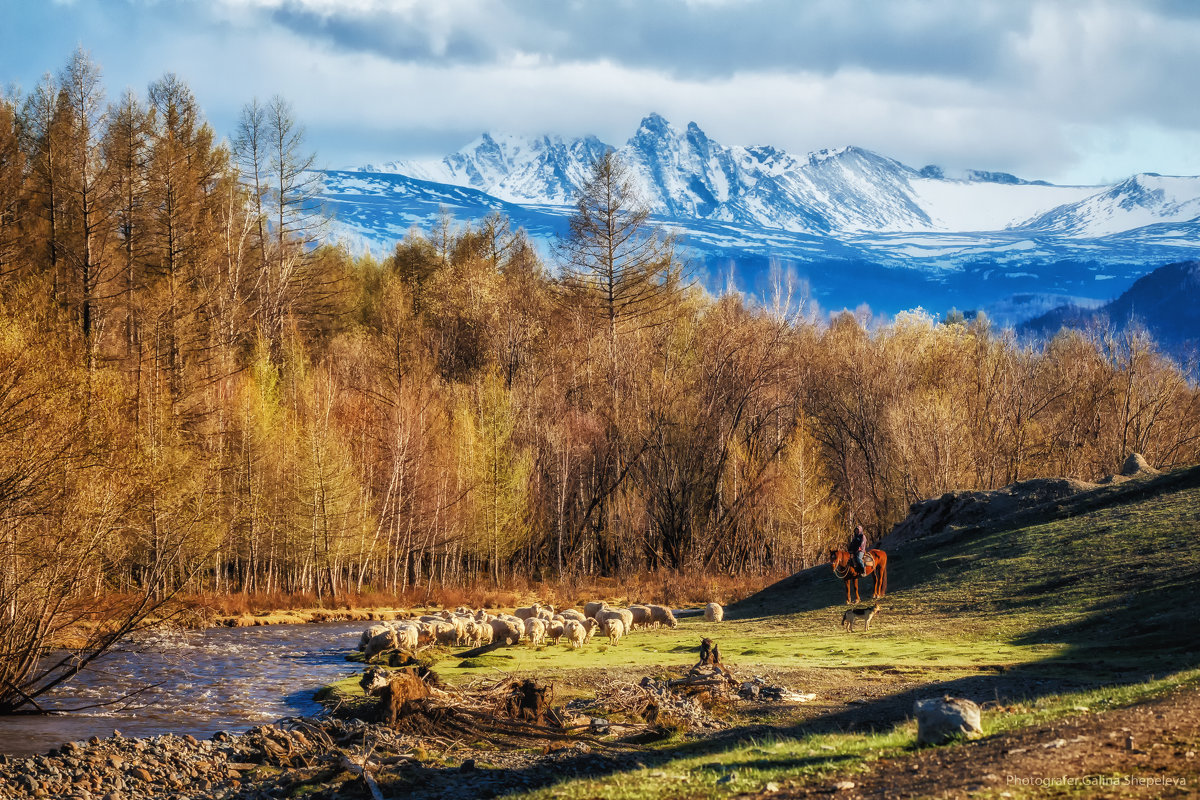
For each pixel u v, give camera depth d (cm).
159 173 8825
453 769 2592
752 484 10212
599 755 2689
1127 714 1870
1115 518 5981
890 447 10288
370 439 9919
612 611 5538
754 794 1680
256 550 8169
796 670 3834
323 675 4572
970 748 1791
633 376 10594
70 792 2467
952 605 5303
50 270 8419
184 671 4653
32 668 3706
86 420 3791
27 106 10025
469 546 9756
